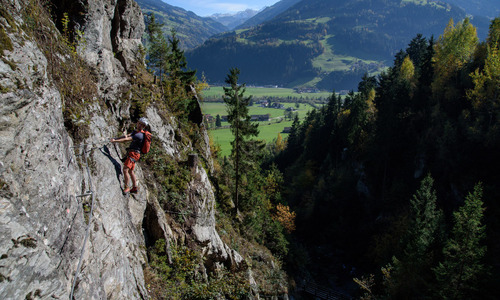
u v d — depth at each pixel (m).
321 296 36.03
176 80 24.70
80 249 5.70
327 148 69.44
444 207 39.62
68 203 5.54
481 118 38.31
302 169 71.00
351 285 40.78
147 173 13.64
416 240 28.02
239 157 30.73
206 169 27.41
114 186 8.58
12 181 4.08
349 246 49.31
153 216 12.09
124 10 15.23
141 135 8.98
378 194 50.78
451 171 40.19
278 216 49.59
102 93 10.98
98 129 8.82
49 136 5.17
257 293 17.38
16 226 3.92
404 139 48.50
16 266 3.79
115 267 7.43
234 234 25.27
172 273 12.00
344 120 63.84
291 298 28.59
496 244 29.98
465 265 22.22
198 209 15.40
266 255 27.55
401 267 27.33
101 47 11.32
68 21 8.98
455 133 40.78
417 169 44.94
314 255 48.97
